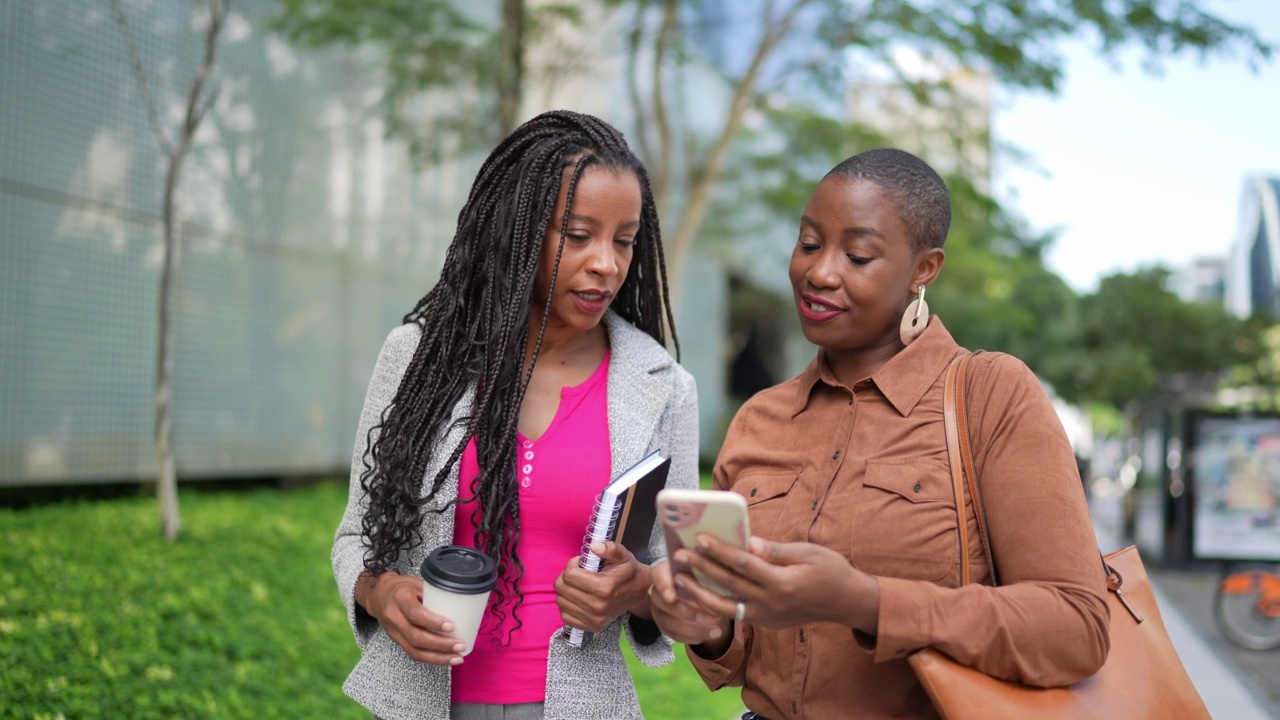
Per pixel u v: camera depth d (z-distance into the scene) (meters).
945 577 1.64
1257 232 36.25
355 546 2.06
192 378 9.55
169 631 4.93
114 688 4.11
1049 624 1.50
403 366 2.09
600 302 1.98
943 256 1.81
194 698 4.13
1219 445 12.02
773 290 27.12
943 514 1.65
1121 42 8.09
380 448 1.99
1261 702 6.29
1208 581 12.31
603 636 2.00
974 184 10.12
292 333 10.88
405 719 1.93
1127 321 32.41
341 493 10.61
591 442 2.04
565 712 1.92
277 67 10.54
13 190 7.75
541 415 2.06
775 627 1.49
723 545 1.41
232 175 9.98
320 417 11.37
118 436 8.69
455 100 12.20
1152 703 1.63
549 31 9.91
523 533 1.99
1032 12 8.23
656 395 2.08
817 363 1.92
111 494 8.79
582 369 2.12
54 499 8.27
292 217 10.84
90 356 8.44
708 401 23.78
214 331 9.81
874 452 1.75
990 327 19.91
